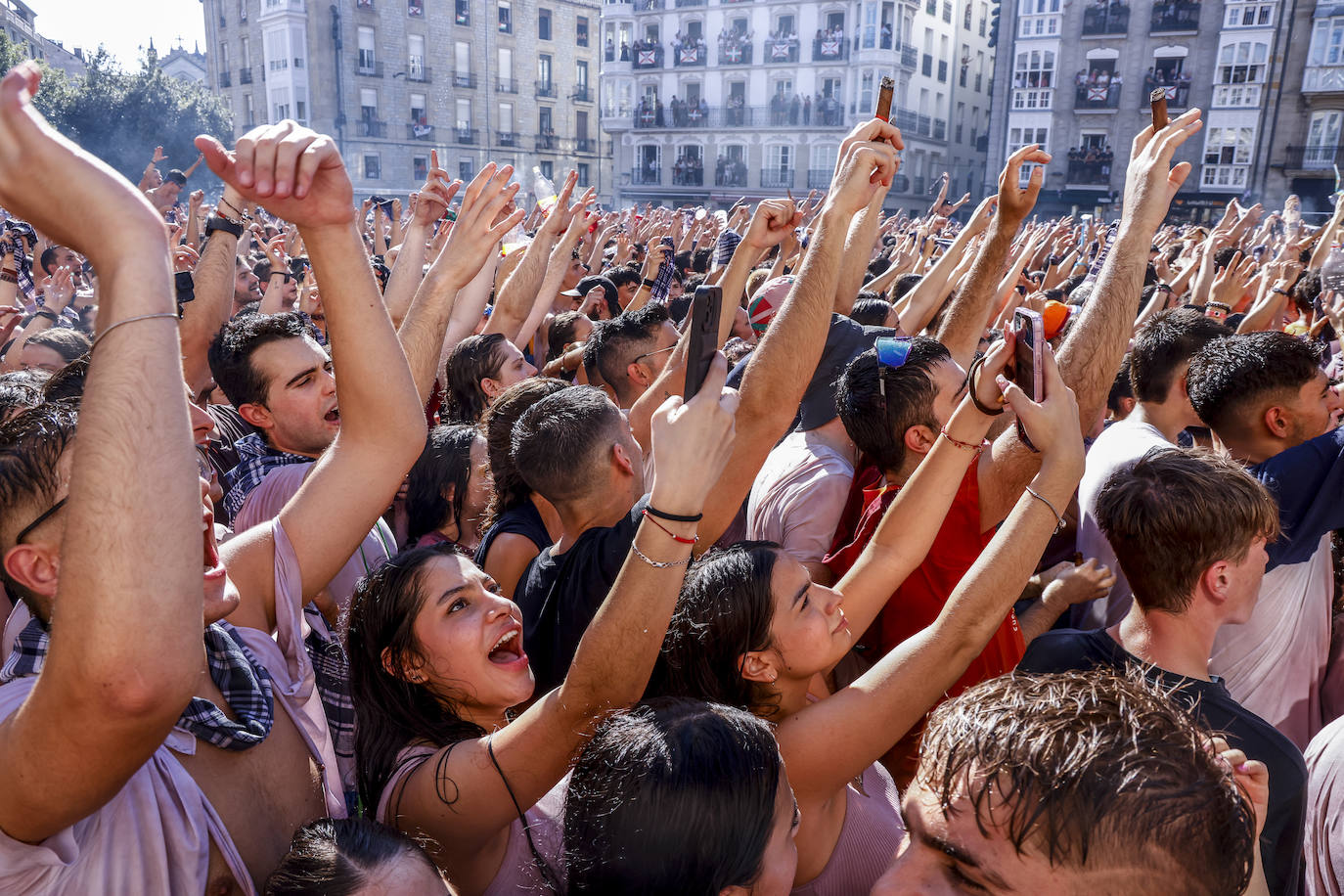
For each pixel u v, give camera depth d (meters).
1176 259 11.00
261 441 2.86
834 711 1.47
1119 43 39.19
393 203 9.93
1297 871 1.62
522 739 1.39
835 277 1.89
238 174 1.18
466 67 50.34
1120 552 1.76
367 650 1.61
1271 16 36.09
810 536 2.59
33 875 1.00
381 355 1.58
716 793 1.11
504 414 2.57
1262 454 2.55
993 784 0.93
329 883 1.11
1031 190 2.50
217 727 1.28
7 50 34.53
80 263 6.36
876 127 2.04
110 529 0.84
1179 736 0.95
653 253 7.53
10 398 1.86
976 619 1.51
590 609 1.91
